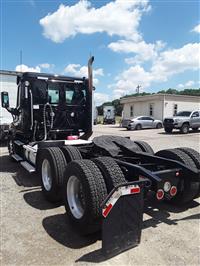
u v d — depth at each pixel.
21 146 7.09
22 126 7.14
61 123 7.17
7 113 14.66
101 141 5.16
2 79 14.60
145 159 4.79
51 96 6.94
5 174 6.78
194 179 3.99
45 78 6.79
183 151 4.64
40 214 4.27
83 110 7.50
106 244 2.97
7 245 3.30
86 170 3.43
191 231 3.70
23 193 5.31
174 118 21.39
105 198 3.11
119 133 21.47
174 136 18.73
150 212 4.38
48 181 4.92
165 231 3.70
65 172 3.88
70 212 3.74
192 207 4.59
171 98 30.72
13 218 4.11
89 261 2.96
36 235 3.56
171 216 4.22
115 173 3.45
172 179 3.88
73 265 2.89
